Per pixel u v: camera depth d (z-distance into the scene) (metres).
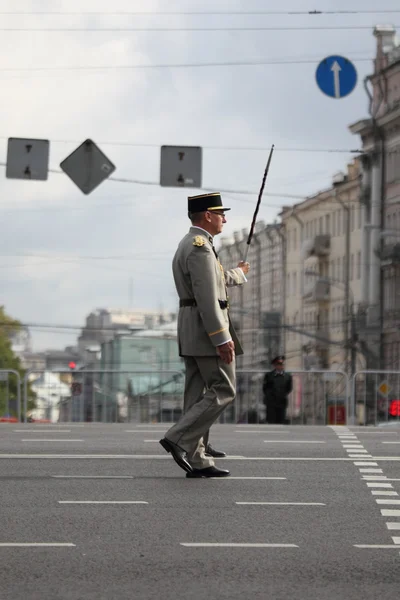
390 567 16.02
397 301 161.12
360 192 169.12
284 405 55.53
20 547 17.11
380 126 163.75
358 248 183.50
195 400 24.73
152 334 199.62
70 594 14.55
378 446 30.16
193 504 20.67
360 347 166.50
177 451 23.88
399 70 158.50
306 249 199.50
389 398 55.53
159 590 14.77
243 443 30.91
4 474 24.36
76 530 18.33
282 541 17.62
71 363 67.50
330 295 195.50
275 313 185.00
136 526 18.66
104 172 63.41
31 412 57.22
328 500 21.22
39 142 64.31
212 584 15.05
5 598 14.35
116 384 57.78
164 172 64.19
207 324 23.95
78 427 37.81
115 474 24.41
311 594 14.61
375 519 19.42
